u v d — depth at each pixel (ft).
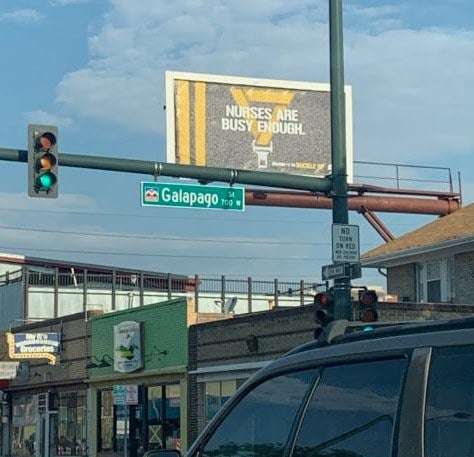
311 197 111.14
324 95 115.03
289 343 88.33
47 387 132.57
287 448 15.39
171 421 106.52
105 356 118.01
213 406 99.25
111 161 54.65
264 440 15.97
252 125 111.45
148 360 110.22
